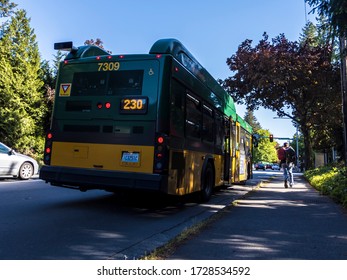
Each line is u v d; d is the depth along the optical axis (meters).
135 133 7.28
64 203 8.70
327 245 5.54
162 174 7.03
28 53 26.84
